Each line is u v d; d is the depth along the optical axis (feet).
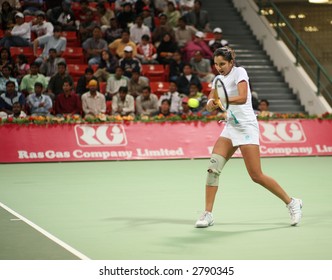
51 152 100.32
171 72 123.54
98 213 57.77
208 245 44.96
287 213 57.21
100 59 121.60
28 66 117.08
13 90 105.91
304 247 44.37
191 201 64.34
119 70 114.73
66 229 50.78
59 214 57.47
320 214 57.11
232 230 50.01
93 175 85.30
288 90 133.69
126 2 134.51
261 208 59.93
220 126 106.32
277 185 51.47
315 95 127.13
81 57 125.29
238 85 50.11
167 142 104.37
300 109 130.21
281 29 144.05
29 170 90.84
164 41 128.26
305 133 109.29
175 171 89.15
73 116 102.12
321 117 110.32
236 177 82.64
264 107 114.32
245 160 50.85
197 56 124.67
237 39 142.20
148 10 135.74
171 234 48.60
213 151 51.52
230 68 51.08
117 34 129.49
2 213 58.03
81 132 101.81
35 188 74.28
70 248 44.01
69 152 100.89
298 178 82.89
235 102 49.65
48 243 45.50
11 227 51.37
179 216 56.08
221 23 145.38
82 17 133.59
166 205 61.98
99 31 125.08
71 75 121.29
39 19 125.29
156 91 120.26
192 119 105.50
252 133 50.57
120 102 109.29
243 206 61.05
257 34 143.43
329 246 44.70
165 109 109.29
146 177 83.15
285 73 135.33
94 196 67.87
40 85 106.63
